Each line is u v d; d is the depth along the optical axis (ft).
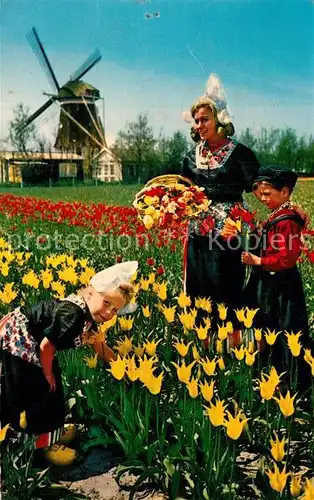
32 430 10.55
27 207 32.09
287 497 8.67
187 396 11.70
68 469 10.73
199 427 10.29
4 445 10.57
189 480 9.48
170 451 9.99
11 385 10.38
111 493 10.00
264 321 13.20
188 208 14.26
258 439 11.03
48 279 15.08
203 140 15.21
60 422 10.86
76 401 12.20
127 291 10.77
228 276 14.79
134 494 9.94
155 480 10.04
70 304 10.44
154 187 14.66
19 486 9.49
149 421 11.41
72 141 53.98
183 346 10.87
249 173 14.83
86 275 15.51
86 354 12.71
